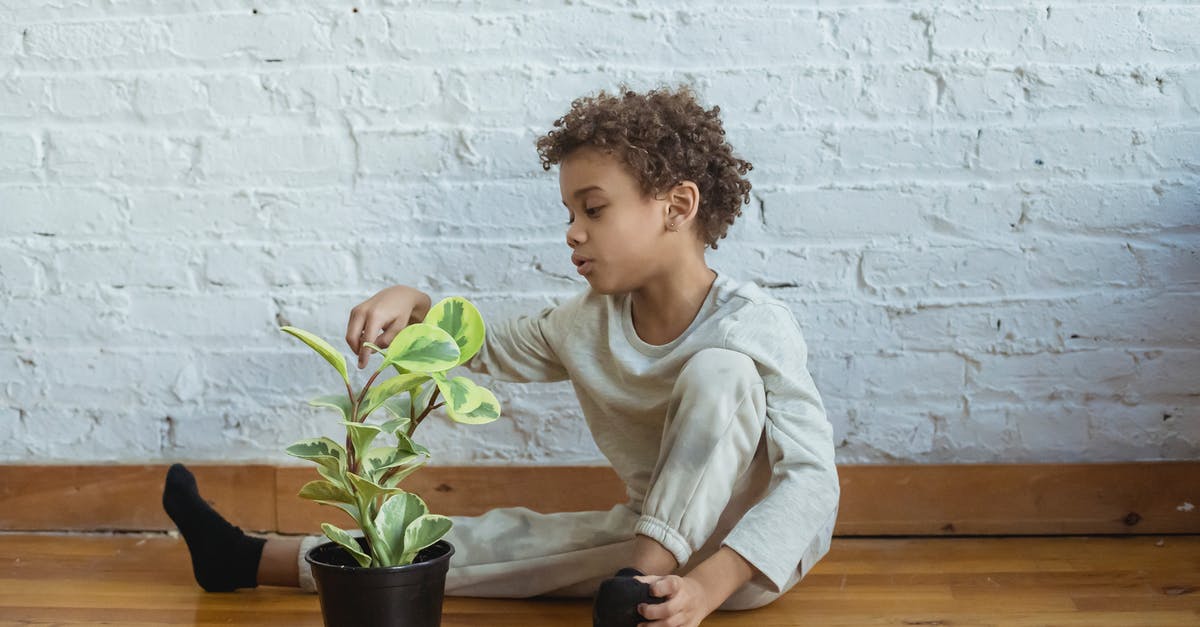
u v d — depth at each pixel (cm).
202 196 155
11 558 146
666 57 151
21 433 158
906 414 155
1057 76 151
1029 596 131
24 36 153
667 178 119
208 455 158
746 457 114
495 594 132
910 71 151
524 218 153
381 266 155
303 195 154
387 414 157
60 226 155
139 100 154
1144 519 155
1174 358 154
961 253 153
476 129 152
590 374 130
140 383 157
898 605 128
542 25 151
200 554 131
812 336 154
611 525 129
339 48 152
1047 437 155
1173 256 153
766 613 126
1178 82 151
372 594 104
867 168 152
